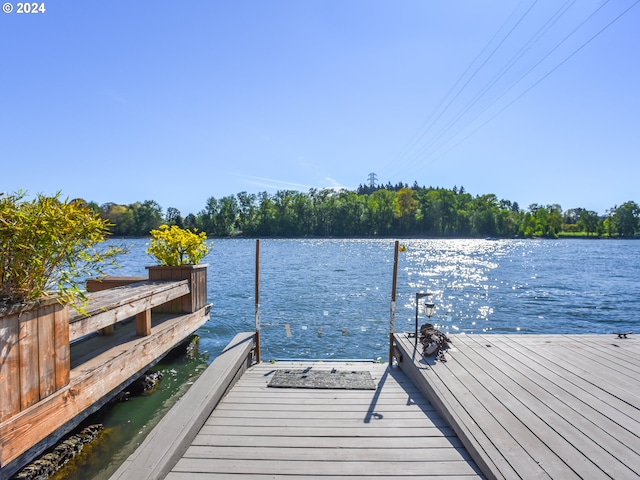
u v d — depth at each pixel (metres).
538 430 2.87
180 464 2.67
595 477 2.31
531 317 12.20
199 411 3.18
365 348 8.41
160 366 6.31
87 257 3.14
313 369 4.86
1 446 2.67
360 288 17.83
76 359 4.36
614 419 3.03
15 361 2.82
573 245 68.88
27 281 2.87
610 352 4.75
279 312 12.19
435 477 2.52
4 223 2.61
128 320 6.64
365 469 2.61
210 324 10.32
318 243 70.50
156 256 7.49
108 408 4.75
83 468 3.59
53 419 3.23
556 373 4.04
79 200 3.06
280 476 2.53
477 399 3.40
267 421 3.37
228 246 63.19
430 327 5.00
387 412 3.55
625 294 16.66
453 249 52.66
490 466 2.43
